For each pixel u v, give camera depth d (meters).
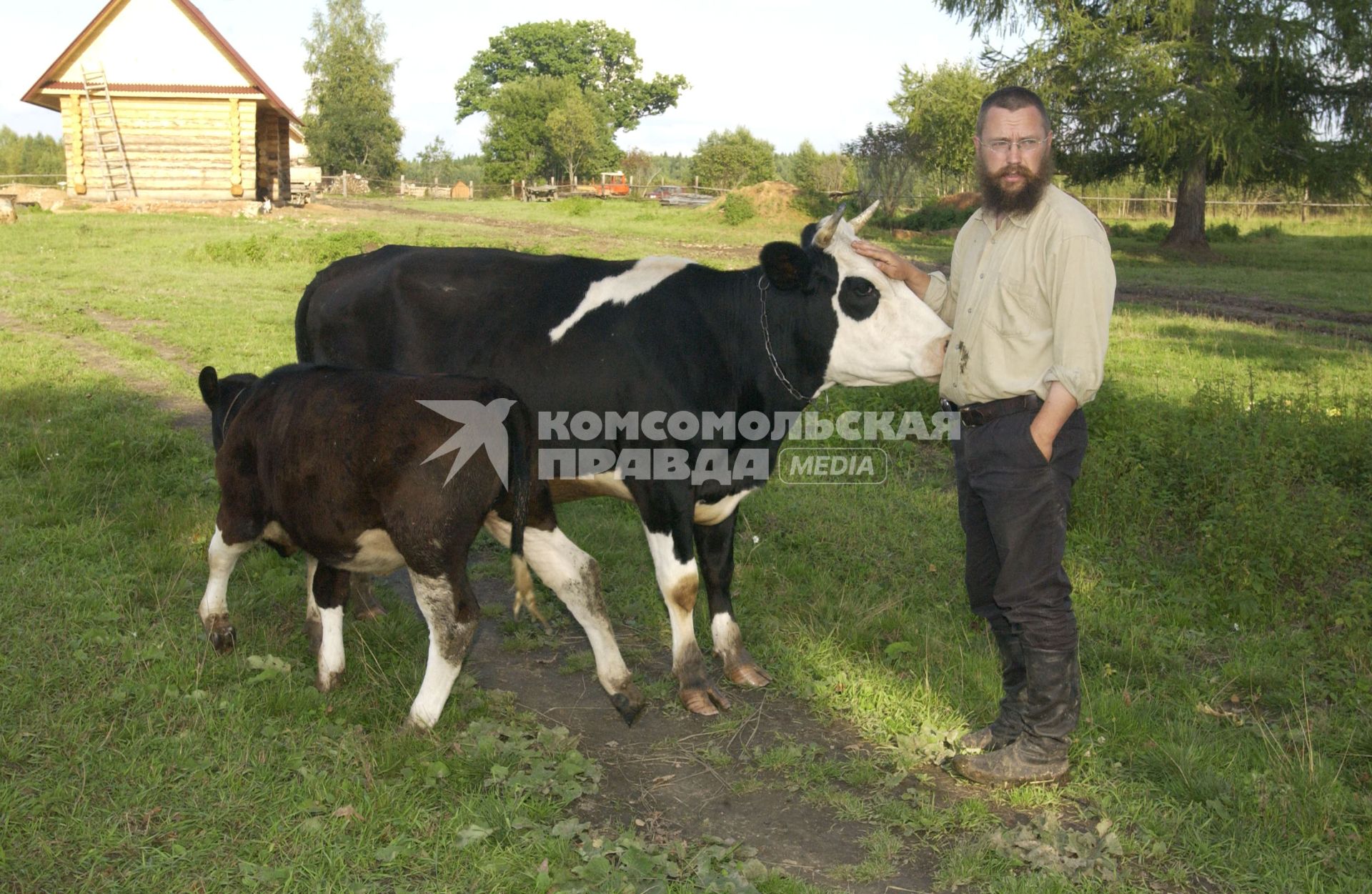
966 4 31.78
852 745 4.21
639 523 6.62
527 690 4.58
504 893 3.09
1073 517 6.87
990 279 3.72
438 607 3.90
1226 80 28.75
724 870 3.24
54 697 4.00
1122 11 29.31
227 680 4.30
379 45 65.44
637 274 4.52
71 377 9.53
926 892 3.28
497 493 3.90
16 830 3.20
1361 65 28.78
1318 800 3.64
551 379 4.41
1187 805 3.73
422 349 4.64
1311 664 4.99
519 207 42.25
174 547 5.62
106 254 19.20
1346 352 13.37
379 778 3.63
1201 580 5.95
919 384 9.67
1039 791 3.80
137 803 3.37
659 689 4.57
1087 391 3.52
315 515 3.97
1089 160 31.91
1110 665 4.98
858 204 37.53
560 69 91.50
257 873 3.06
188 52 29.06
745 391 4.52
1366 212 43.31
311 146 63.50
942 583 5.89
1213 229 36.12
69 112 28.78
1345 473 7.59
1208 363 12.38
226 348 11.17
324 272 5.06
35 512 5.95
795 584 5.81
